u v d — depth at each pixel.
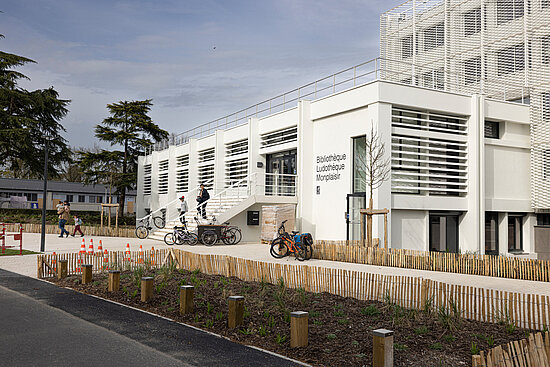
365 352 5.48
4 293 9.33
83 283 10.30
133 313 7.62
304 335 5.72
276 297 8.10
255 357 5.40
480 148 18.97
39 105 36.75
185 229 20.03
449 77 25.42
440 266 12.45
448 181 19.20
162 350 5.64
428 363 5.12
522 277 11.12
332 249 14.73
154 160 38.22
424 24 27.64
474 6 25.19
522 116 20.69
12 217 33.91
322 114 20.28
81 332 6.45
